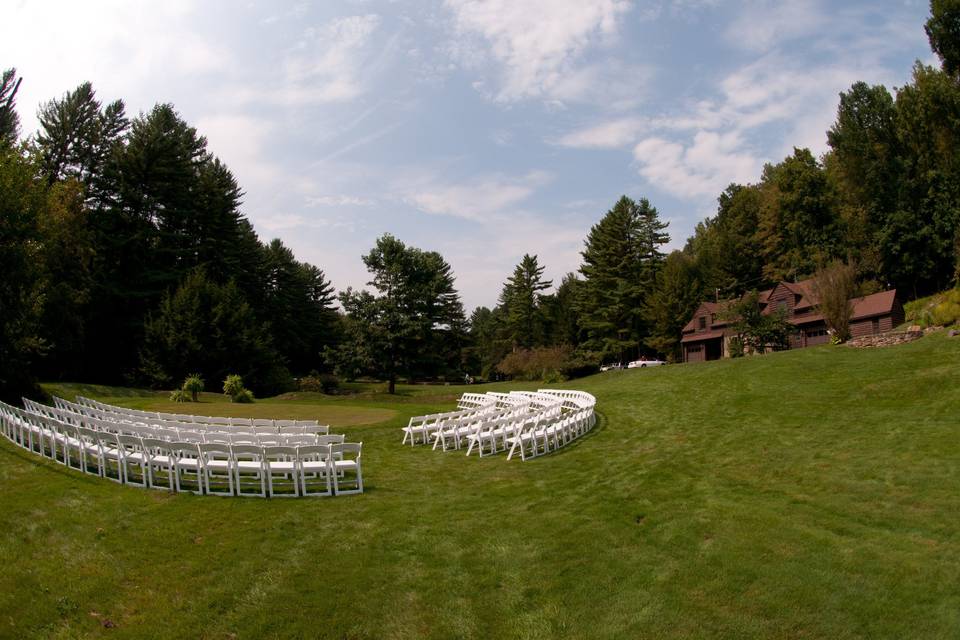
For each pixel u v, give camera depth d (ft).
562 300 268.00
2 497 31.94
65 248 116.26
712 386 85.10
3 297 71.82
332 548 26.91
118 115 165.37
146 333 137.59
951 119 150.10
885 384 63.26
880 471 34.99
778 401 66.18
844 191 189.16
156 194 163.02
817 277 119.75
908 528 26.27
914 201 159.94
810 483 34.24
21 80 134.82
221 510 31.45
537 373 174.29
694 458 43.70
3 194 71.36
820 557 23.88
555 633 20.11
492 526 29.76
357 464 36.76
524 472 43.01
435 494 36.76
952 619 19.03
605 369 188.85
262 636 20.30
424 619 21.25
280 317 218.38
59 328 115.03
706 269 231.71
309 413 80.23
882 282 167.22
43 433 41.93
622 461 44.83
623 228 224.53
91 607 21.72
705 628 19.79
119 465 36.78
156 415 58.70
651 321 214.07
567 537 27.73
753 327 132.46
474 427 53.98
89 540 27.09
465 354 272.92
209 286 147.95
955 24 151.12
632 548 26.13
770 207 213.87
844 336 109.81
